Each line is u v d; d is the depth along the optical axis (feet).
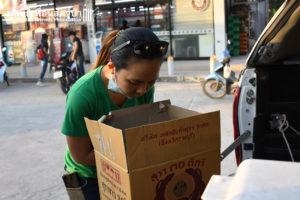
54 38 53.98
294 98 8.54
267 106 8.26
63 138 17.11
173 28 49.11
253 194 2.31
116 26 52.24
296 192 2.29
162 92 27.78
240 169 2.69
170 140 4.17
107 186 4.63
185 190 4.45
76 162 5.34
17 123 20.62
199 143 4.43
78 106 4.85
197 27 47.80
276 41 7.59
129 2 50.67
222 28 46.11
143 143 3.97
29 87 35.88
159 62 4.28
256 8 60.18
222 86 23.41
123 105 5.25
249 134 8.27
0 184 12.20
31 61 56.85
